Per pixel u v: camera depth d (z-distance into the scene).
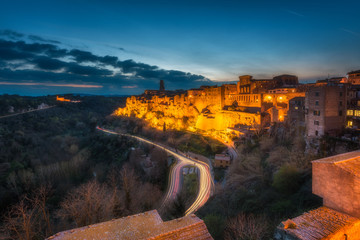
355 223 8.30
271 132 58.97
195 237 7.45
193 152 78.25
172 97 138.88
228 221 27.92
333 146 36.41
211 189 51.31
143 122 129.88
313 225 8.34
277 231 8.58
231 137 74.88
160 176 65.06
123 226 7.73
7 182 62.19
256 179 40.41
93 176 75.44
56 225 33.06
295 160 39.41
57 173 71.06
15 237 26.33
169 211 38.28
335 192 9.37
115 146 99.69
